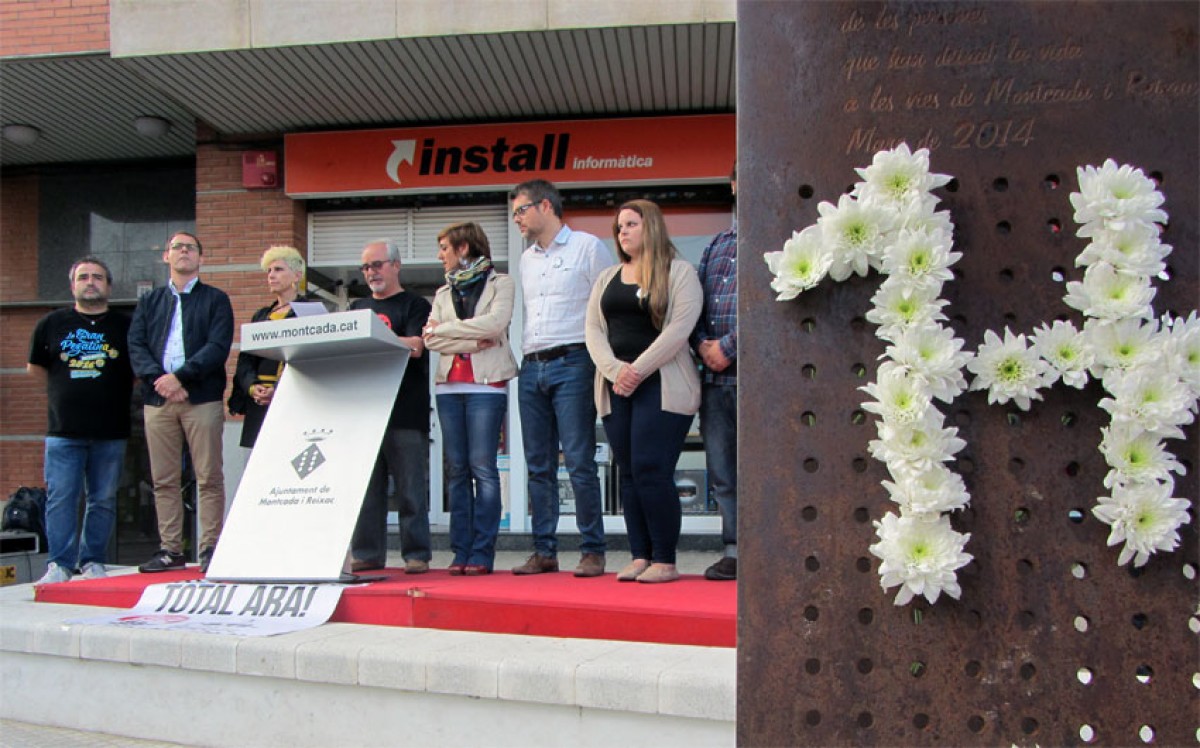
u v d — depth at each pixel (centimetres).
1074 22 168
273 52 686
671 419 414
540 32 660
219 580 441
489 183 807
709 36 664
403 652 340
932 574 158
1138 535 157
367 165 819
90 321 569
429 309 515
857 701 166
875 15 173
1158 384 158
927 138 171
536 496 477
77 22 734
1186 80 166
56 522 552
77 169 964
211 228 843
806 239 168
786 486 171
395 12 664
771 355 173
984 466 166
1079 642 162
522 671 319
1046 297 167
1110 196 160
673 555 426
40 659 404
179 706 375
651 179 791
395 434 483
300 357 479
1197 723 159
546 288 467
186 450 790
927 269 163
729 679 294
